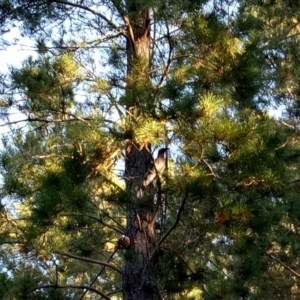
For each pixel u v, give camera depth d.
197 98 5.93
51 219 6.20
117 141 6.42
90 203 6.66
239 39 7.09
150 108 6.13
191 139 5.99
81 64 7.40
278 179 6.05
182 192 6.11
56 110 7.32
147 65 7.25
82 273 10.82
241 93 7.02
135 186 7.12
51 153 7.56
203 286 7.51
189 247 7.34
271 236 10.34
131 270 7.14
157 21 7.04
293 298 11.73
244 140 5.96
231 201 6.08
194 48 7.02
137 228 7.17
